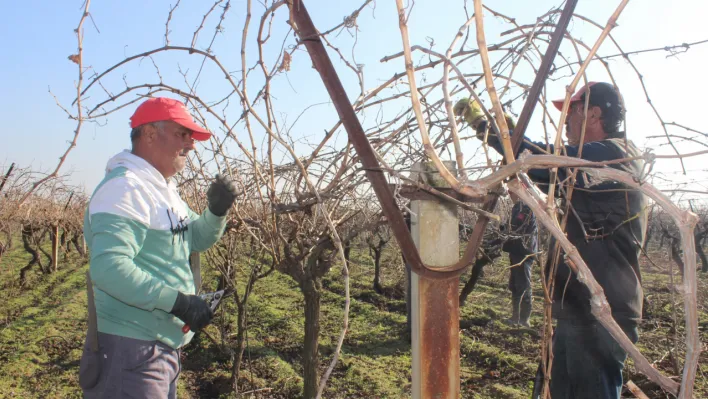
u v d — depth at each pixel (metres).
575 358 2.17
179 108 2.02
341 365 4.83
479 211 1.43
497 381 4.38
